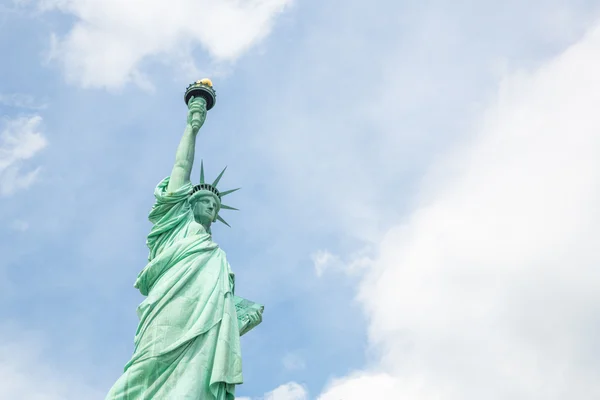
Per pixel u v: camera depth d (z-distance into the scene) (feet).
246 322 225.56
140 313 201.36
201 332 193.77
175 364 186.50
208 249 220.23
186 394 178.91
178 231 229.25
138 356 187.52
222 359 189.67
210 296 204.64
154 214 236.84
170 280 204.85
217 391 184.65
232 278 222.48
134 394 180.34
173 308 197.77
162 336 191.01
